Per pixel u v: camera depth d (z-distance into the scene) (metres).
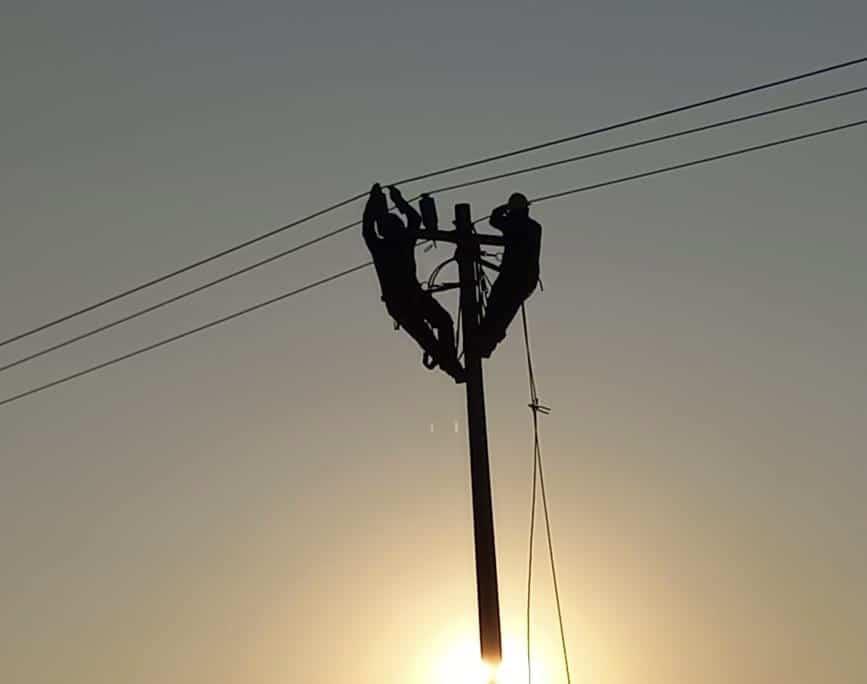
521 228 19.50
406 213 19.70
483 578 17.91
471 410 18.80
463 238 19.53
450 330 19.47
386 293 19.39
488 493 18.36
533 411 23.11
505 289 19.19
